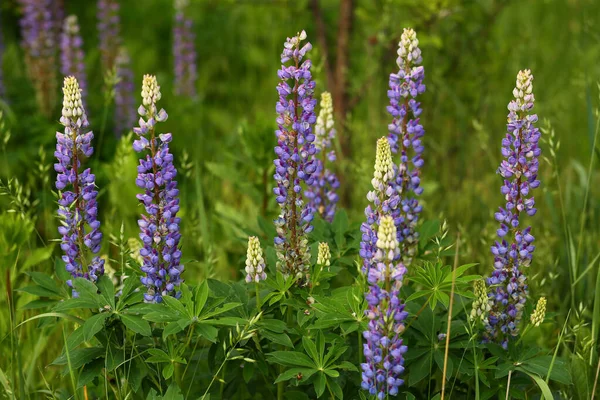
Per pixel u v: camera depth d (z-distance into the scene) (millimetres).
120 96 7160
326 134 4191
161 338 3506
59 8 8211
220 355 3436
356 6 6543
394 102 3711
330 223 4156
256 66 9242
